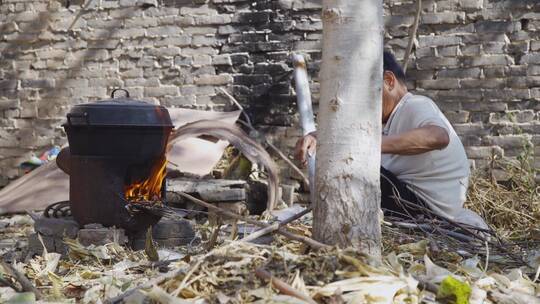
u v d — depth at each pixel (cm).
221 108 745
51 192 644
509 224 596
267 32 731
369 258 275
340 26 291
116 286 308
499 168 668
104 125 387
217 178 673
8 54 801
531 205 609
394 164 432
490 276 298
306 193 712
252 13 736
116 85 776
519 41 671
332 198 293
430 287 272
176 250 394
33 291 298
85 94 784
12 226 628
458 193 423
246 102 736
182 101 756
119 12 775
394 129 416
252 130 710
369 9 291
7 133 798
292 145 721
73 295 317
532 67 668
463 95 684
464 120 683
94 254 377
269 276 259
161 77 764
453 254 337
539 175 659
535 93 667
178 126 684
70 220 422
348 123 291
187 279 270
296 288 256
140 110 395
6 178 794
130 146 394
